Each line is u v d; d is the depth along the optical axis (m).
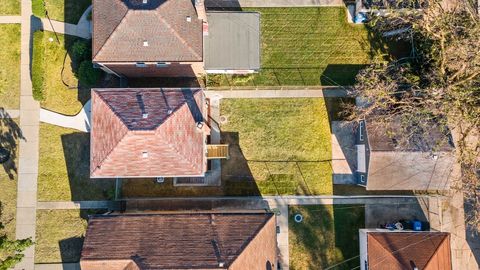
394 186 30.72
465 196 33.66
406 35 33.09
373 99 30.89
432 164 30.14
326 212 33.78
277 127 34.03
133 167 28.62
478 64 27.80
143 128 27.39
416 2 31.36
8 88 33.81
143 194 33.50
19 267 33.09
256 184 33.78
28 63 34.00
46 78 33.69
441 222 33.84
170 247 28.36
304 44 34.31
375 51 34.22
